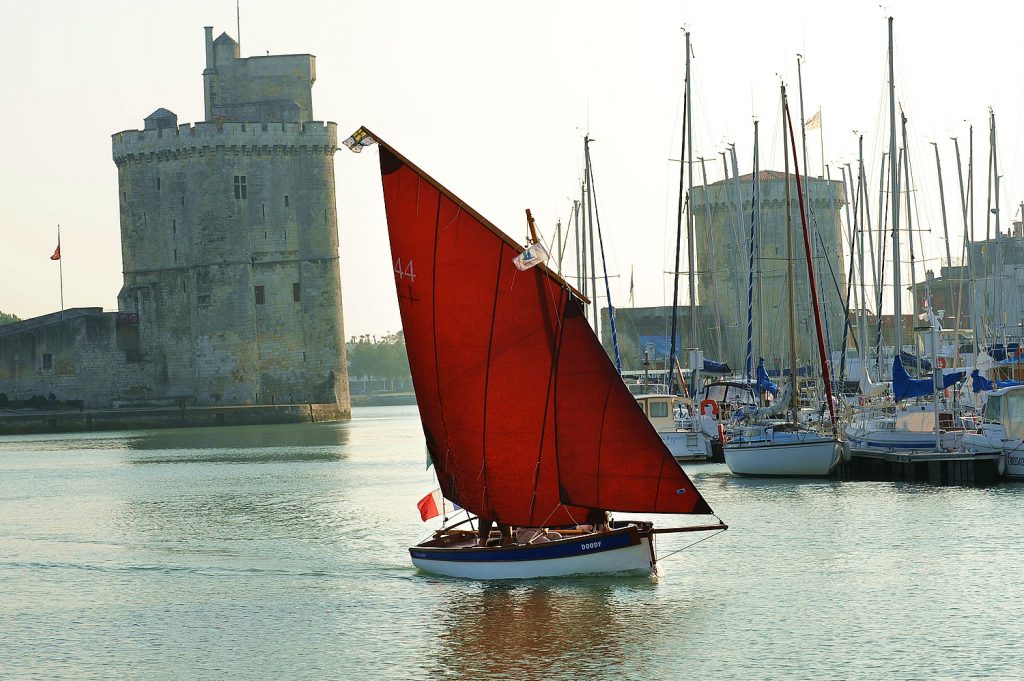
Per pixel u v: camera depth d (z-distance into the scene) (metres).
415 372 78.44
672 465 73.12
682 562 84.50
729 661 61.72
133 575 88.69
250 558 93.75
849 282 178.12
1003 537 91.12
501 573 77.62
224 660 64.94
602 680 59.16
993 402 123.31
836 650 63.31
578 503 75.44
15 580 87.94
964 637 65.25
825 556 85.88
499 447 77.00
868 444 133.50
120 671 63.66
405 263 77.25
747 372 161.25
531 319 75.06
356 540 101.06
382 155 76.75
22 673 63.66
